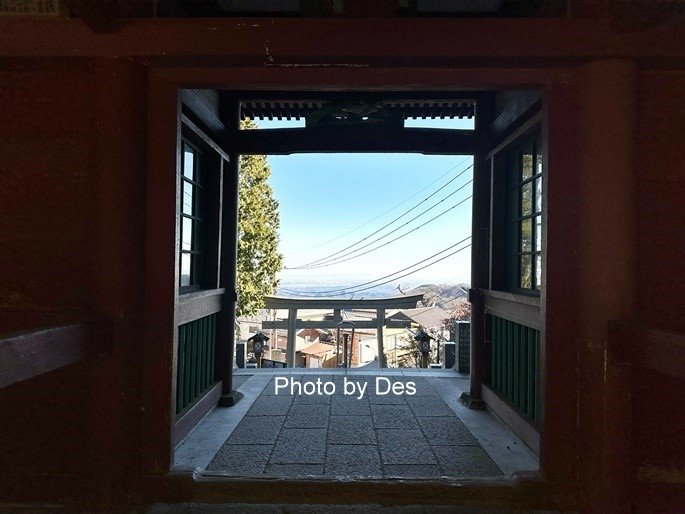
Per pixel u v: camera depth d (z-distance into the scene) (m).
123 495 2.27
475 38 2.24
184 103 3.04
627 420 2.15
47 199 2.36
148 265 2.36
